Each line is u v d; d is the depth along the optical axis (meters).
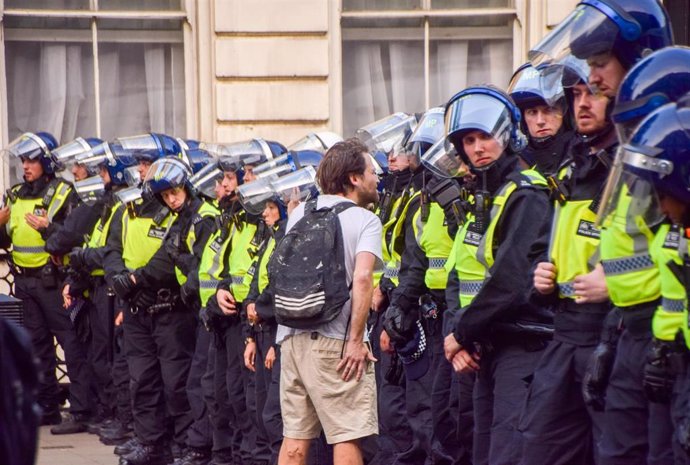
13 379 4.97
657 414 7.28
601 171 8.15
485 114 9.27
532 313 8.86
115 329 15.38
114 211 14.57
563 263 8.28
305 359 9.95
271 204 12.16
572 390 8.33
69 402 17.28
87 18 19.56
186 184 13.67
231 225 12.94
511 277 8.84
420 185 11.61
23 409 5.02
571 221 8.24
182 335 13.91
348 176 10.22
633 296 7.43
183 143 15.59
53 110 19.48
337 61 19.55
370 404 10.01
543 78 9.02
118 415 15.63
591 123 8.16
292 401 10.15
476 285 9.47
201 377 13.52
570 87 8.30
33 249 16.47
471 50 19.84
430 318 10.96
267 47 19.39
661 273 7.14
